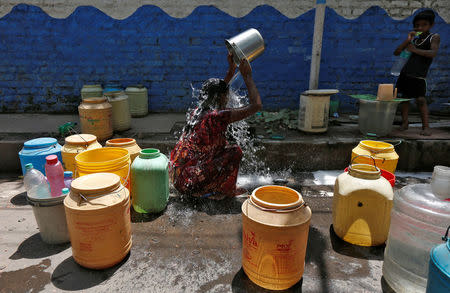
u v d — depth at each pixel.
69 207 2.16
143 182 2.98
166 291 2.12
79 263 2.31
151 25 6.00
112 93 4.72
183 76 6.26
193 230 2.86
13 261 2.41
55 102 6.32
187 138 3.28
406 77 4.69
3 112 6.30
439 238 1.94
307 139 4.48
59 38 6.01
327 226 2.97
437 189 2.00
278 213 1.99
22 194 3.59
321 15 4.85
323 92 4.50
